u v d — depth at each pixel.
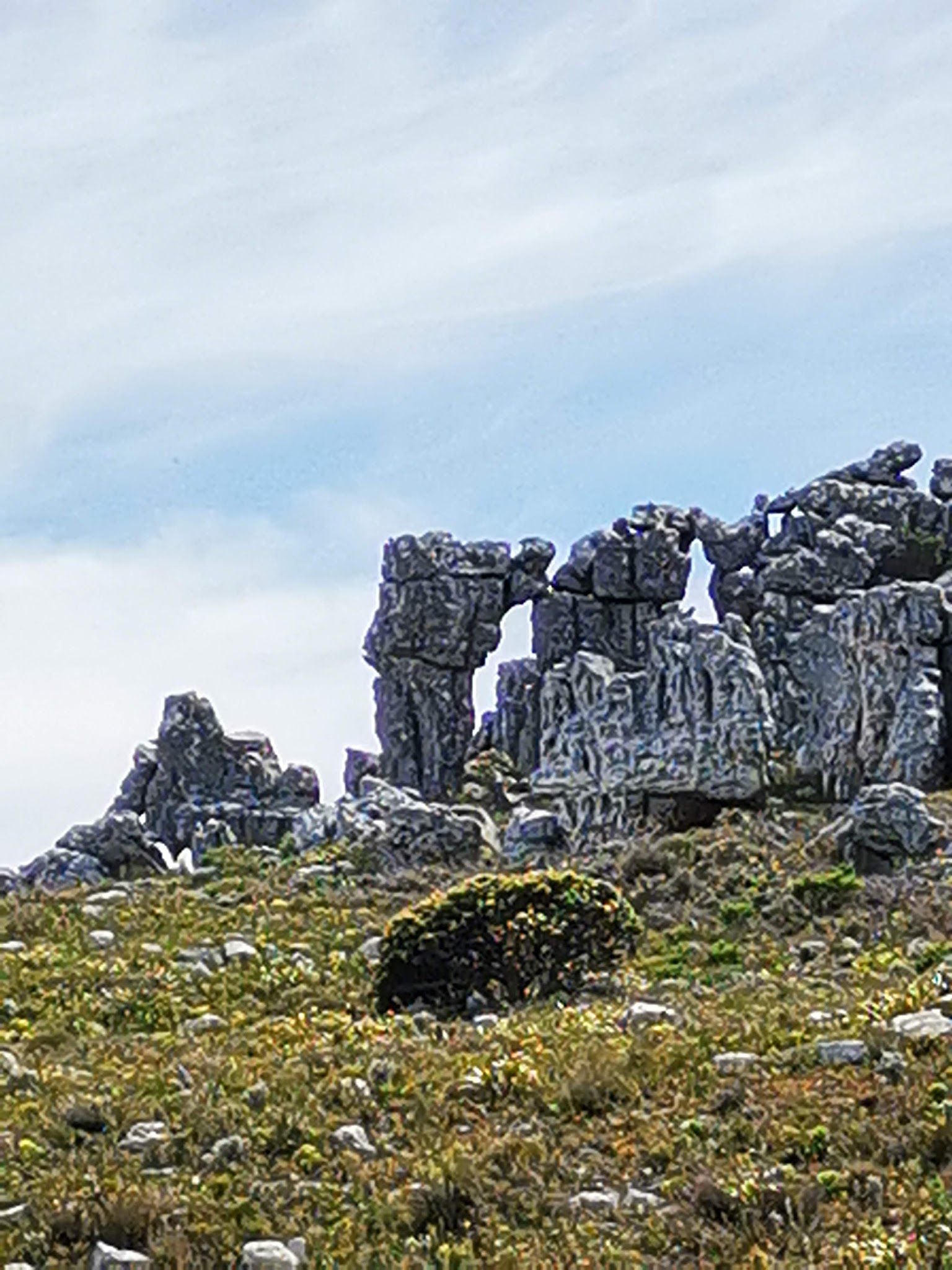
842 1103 31.56
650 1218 28.45
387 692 90.31
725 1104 32.28
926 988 37.72
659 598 91.06
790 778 73.62
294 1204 30.09
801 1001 39.62
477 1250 28.03
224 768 80.38
